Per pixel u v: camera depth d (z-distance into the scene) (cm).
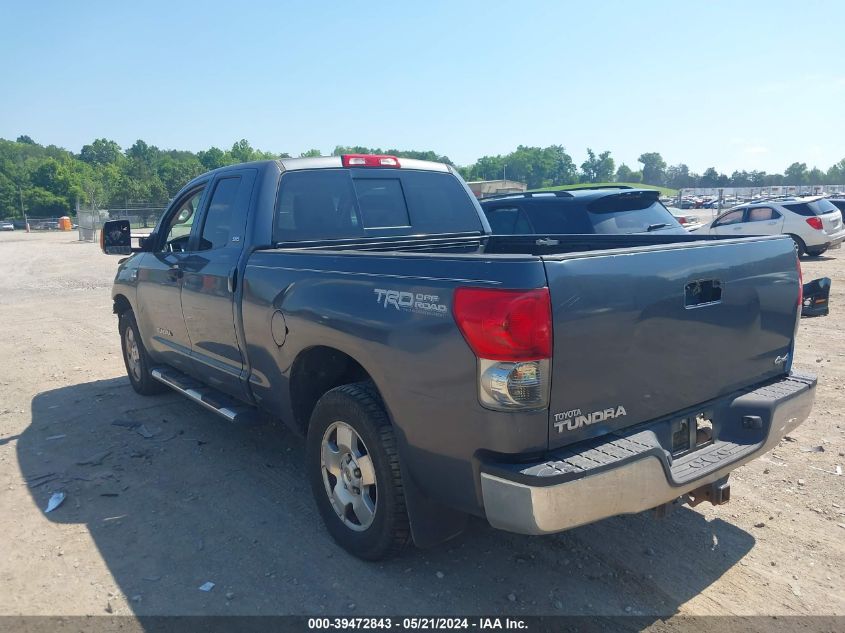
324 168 467
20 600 327
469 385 271
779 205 1791
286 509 418
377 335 312
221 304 447
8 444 539
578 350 267
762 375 357
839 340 822
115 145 18425
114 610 318
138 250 573
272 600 324
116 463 493
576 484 255
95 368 786
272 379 408
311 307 355
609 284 275
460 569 347
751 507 408
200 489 448
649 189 894
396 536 328
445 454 290
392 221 493
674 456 313
